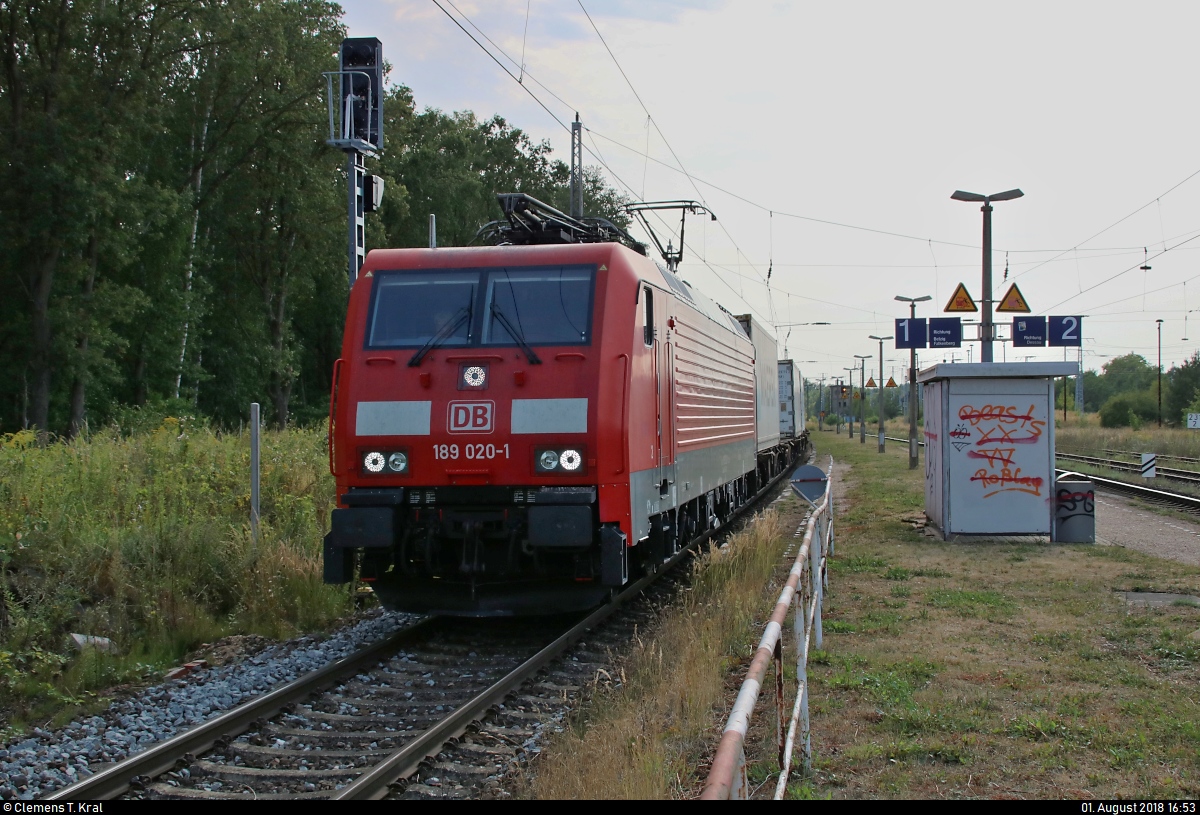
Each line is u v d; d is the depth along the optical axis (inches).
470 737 237.9
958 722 233.3
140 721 259.1
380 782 203.2
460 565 336.5
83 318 1226.0
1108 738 219.6
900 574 446.6
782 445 1285.7
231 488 533.0
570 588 347.6
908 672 279.6
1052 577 433.4
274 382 1683.1
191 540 407.2
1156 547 540.4
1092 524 551.8
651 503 377.4
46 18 1205.7
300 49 1466.5
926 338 1036.5
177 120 1483.8
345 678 295.1
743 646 315.9
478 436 331.9
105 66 1251.8
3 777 216.2
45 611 324.2
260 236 1579.7
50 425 1397.6
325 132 1472.7
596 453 327.9
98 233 1246.3
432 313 350.6
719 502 620.7
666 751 210.5
